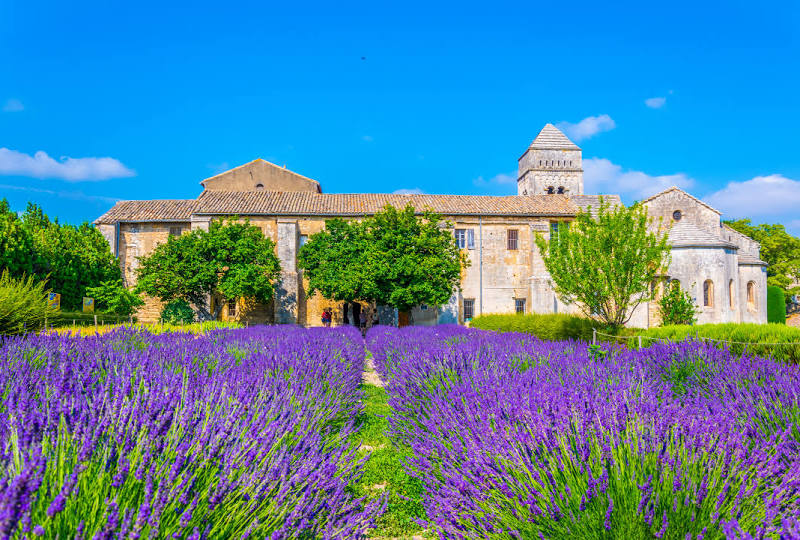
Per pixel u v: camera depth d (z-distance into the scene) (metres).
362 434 5.81
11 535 1.57
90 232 30.62
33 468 1.85
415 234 26.20
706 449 2.92
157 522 1.85
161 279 26.38
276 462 2.66
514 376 5.34
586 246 15.09
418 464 3.87
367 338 19.98
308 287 29.52
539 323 18.67
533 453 2.99
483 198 36.38
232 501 2.33
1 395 3.32
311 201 34.41
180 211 33.75
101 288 24.19
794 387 4.67
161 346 7.40
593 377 5.43
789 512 2.36
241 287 26.48
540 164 54.00
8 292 11.03
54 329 11.24
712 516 2.33
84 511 1.94
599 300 15.02
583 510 2.55
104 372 4.44
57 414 2.61
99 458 2.20
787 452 3.17
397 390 6.00
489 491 2.84
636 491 2.53
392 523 3.60
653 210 34.06
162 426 2.66
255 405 3.67
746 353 8.56
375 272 24.69
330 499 2.71
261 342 9.01
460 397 4.61
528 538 2.53
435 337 13.83
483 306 32.91
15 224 22.19
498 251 33.38
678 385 6.29
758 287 31.80
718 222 33.38
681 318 24.47
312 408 4.64
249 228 29.02
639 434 3.04
